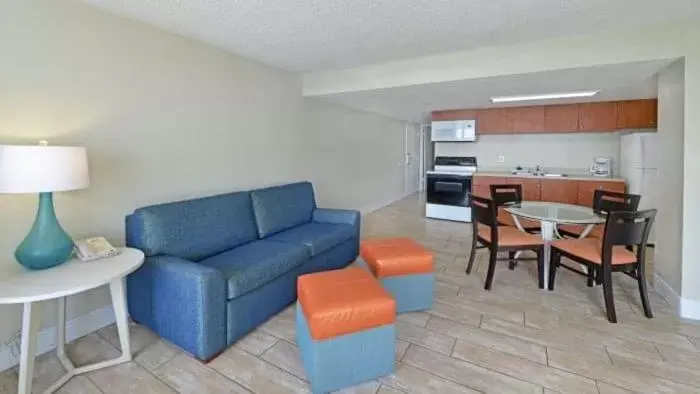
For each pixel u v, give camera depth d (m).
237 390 1.91
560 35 3.01
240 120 3.64
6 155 1.72
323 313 1.83
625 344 2.33
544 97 4.75
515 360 2.16
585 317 2.70
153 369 2.08
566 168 5.83
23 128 2.09
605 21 2.68
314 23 2.69
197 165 3.19
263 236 3.35
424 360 2.17
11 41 2.02
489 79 3.52
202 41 3.13
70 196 2.33
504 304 2.94
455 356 2.21
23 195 2.14
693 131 2.63
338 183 5.69
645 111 5.00
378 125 7.21
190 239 2.67
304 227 3.78
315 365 1.84
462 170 6.34
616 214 2.57
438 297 3.07
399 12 2.49
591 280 3.29
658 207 3.16
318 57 3.67
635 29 2.82
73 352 2.25
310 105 4.80
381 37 3.03
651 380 1.97
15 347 2.13
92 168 2.43
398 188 8.56
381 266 2.68
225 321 2.25
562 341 2.37
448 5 2.38
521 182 5.59
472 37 3.04
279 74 4.17
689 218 2.66
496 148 6.30
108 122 2.51
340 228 3.73
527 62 3.22
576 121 5.40
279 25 2.73
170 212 2.60
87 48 2.37
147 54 2.73
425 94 4.48
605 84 3.81
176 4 2.35
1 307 2.07
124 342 2.14
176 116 2.98
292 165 4.48
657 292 3.12
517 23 2.71
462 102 5.29
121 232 2.62
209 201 2.96
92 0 2.29
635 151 4.59
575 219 3.18
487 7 2.41
